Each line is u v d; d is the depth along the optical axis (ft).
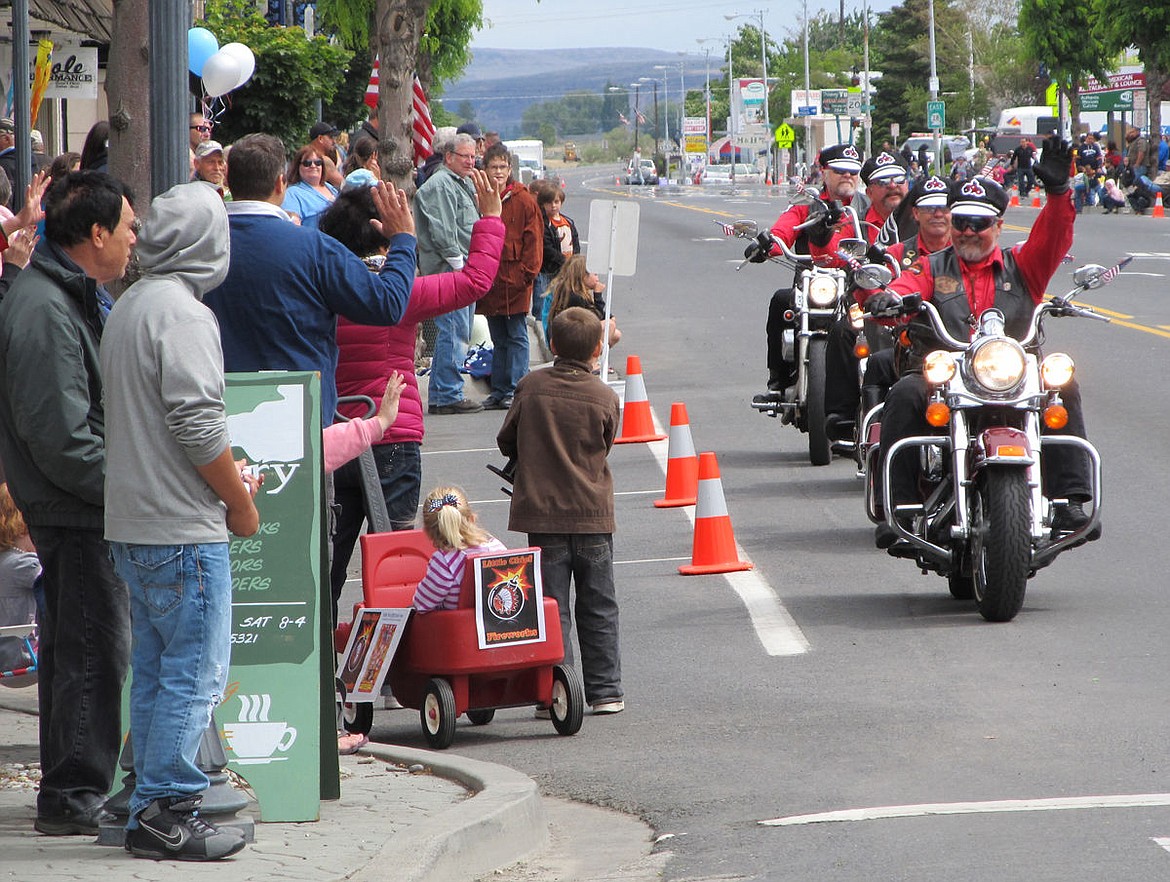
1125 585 78.23
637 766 55.26
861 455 97.09
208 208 40.83
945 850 43.45
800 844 45.24
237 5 223.30
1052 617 72.38
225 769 47.32
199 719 41.65
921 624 72.33
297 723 47.57
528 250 140.36
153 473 40.47
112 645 45.39
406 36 155.84
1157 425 119.96
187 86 55.72
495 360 143.13
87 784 45.42
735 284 251.60
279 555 47.98
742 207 476.95
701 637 72.49
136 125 74.54
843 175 108.06
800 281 109.60
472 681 60.44
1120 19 461.78
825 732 57.36
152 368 40.06
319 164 103.71
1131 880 40.01
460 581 59.67
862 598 78.18
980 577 71.51
